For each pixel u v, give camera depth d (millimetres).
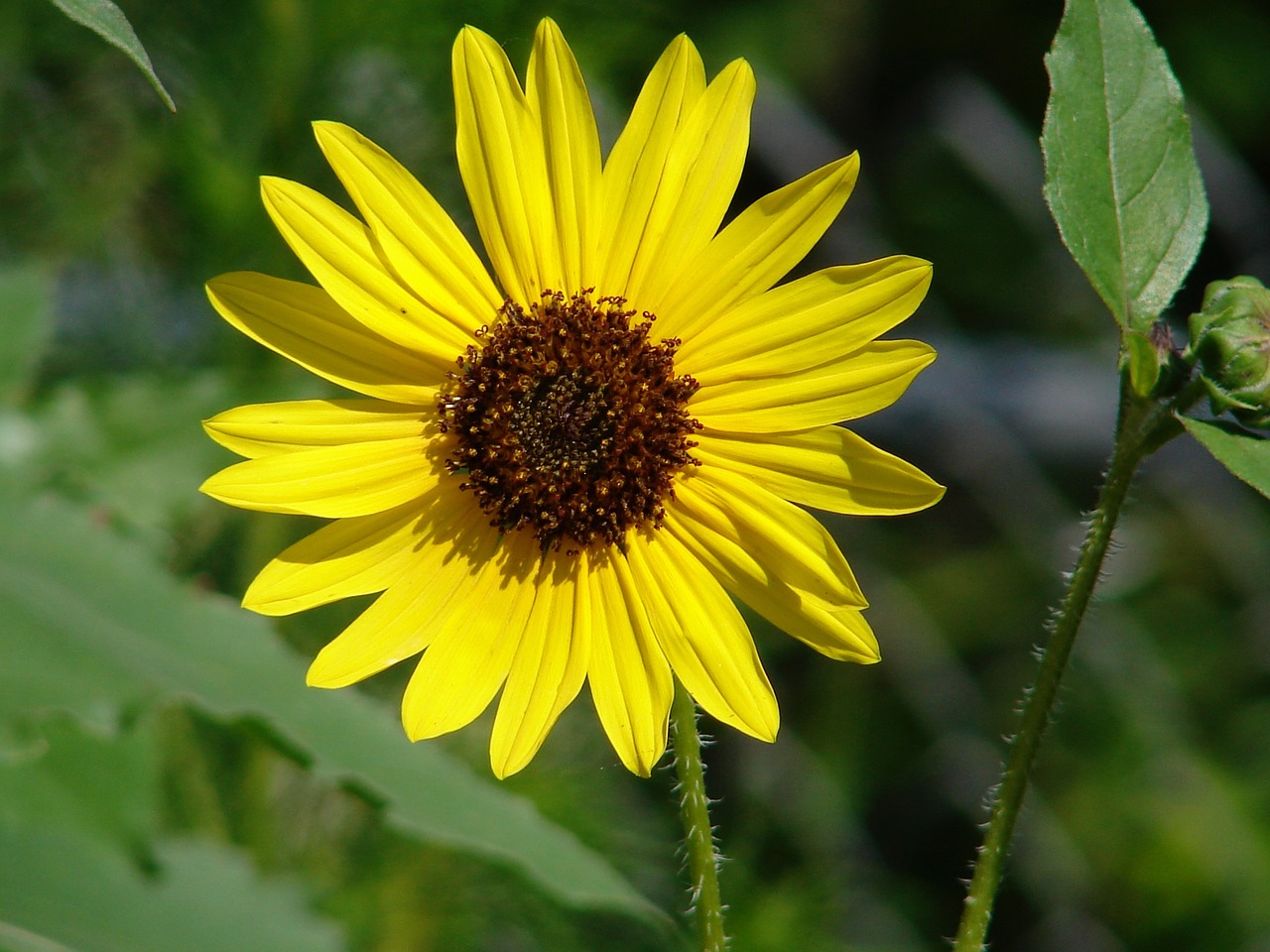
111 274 763
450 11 747
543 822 611
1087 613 633
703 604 647
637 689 644
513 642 647
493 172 641
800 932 768
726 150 643
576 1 757
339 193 759
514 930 746
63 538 606
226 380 706
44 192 756
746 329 645
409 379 644
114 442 693
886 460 640
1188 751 1002
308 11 746
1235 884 955
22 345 697
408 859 735
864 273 642
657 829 796
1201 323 618
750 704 642
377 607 643
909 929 927
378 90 757
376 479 643
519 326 645
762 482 646
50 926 583
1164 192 629
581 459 647
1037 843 984
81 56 751
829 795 932
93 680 587
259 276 636
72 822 612
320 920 598
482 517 649
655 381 646
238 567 742
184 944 590
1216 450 611
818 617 642
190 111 753
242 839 725
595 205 644
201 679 597
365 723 609
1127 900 966
